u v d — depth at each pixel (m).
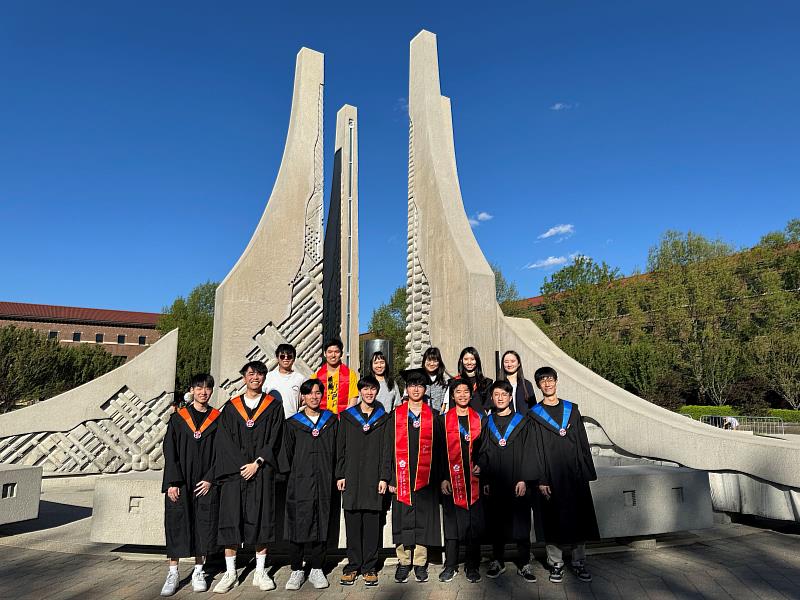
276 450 4.41
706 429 6.58
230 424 4.38
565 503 4.32
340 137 12.41
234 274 8.82
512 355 5.34
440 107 9.52
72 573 4.60
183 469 4.23
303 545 4.34
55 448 9.09
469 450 4.51
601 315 33.03
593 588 4.16
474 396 5.33
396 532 4.36
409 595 4.06
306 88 9.77
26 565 4.83
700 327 29.00
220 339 8.70
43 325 48.75
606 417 7.04
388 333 31.56
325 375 5.62
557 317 35.31
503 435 4.50
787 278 30.23
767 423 20.33
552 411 4.58
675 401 25.22
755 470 5.76
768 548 5.21
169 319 36.16
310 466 4.35
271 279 9.00
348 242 11.69
